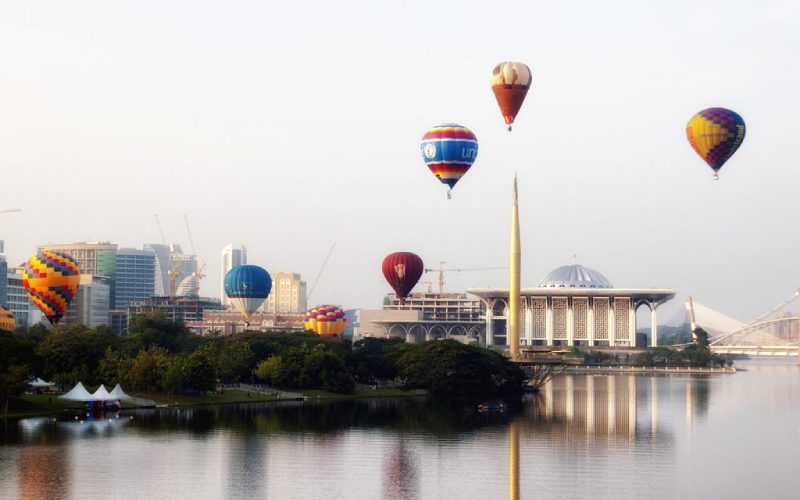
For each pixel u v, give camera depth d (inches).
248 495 6107.3
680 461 7352.4
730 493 6254.9
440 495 6141.7
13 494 6072.8
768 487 6432.1
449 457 7431.1
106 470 6776.6
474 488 6338.6
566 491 6259.8
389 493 6186.0
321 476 6673.2
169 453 7436.0
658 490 6323.8
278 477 6619.1
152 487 6289.4
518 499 6043.3
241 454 7440.9
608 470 6963.6
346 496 6112.2
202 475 6648.6
